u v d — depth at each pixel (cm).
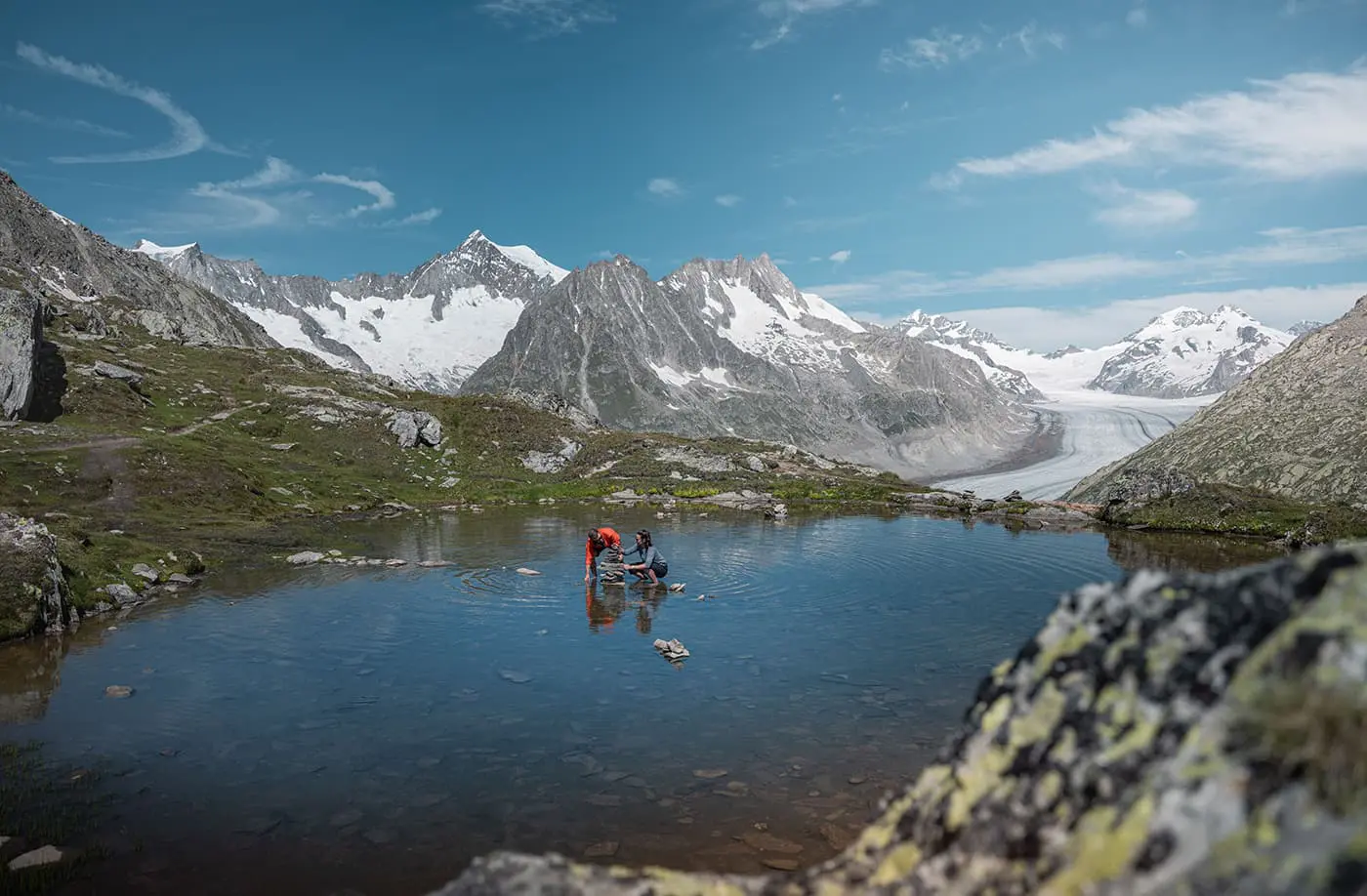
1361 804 331
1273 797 360
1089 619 514
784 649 1755
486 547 3238
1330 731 354
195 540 3128
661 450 7638
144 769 1153
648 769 1158
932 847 499
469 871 551
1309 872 324
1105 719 459
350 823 997
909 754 1209
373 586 2422
